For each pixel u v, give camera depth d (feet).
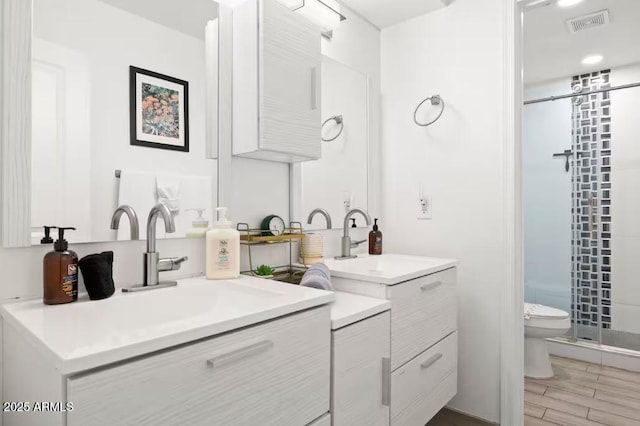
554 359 9.32
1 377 2.89
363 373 3.81
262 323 2.77
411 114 7.25
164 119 3.98
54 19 3.21
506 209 6.07
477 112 6.42
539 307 9.11
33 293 3.12
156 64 3.91
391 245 7.52
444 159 6.81
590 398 7.27
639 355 8.52
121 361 2.04
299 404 3.05
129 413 2.04
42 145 3.14
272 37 4.50
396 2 6.64
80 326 2.41
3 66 2.94
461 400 6.54
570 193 10.36
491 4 6.28
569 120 10.44
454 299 5.84
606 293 9.91
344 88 6.69
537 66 9.95
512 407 5.94
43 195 3.15
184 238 4.15
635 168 9.52
